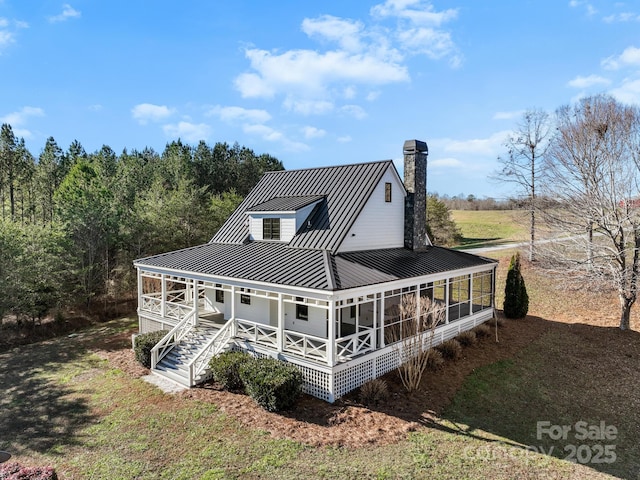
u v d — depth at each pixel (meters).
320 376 12.83
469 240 52.62
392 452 9.80
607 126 21.06
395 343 15.14
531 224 31.84
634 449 10.25
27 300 24.30
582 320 21.91
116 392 14.15
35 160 53.09
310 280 13.20
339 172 21.05
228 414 11.93
